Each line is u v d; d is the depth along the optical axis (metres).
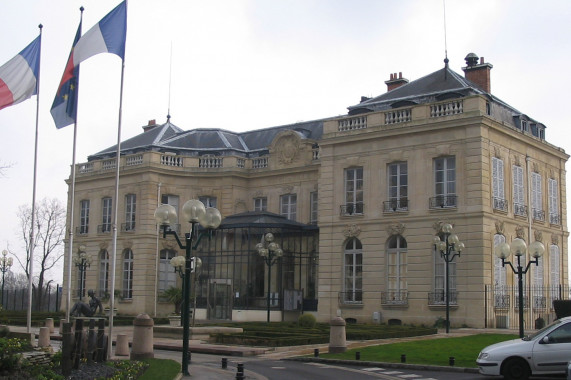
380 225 42.38
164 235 20.84
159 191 53.56
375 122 43.25
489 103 41.75
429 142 41.06
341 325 26.67
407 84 47.00
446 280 35.91
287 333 31.95
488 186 39.59
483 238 38.59
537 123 47.06
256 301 47.53
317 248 48.09
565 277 47.94
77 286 57.69
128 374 18.31
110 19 27.50
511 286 40.94
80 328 19.31
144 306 52.03
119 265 54.34
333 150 44.88
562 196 48.88
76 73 28.34
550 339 18.89
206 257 50.41
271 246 41.78
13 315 48.19
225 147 56.25
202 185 54.72
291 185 51.78
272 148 53.03
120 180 55.28
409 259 41.03
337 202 44.34
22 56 30.09
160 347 29.91
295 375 20.81
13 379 16.48
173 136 58.56
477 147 39.25
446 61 45.53
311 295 47.97
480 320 38.09
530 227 43.59
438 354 25.33
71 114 28.44
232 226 48.91
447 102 40.62
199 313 49.75
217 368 22.02
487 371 19.16
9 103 29.42
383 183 42.62
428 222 40.53
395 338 32.22
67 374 17.86
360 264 43.25
